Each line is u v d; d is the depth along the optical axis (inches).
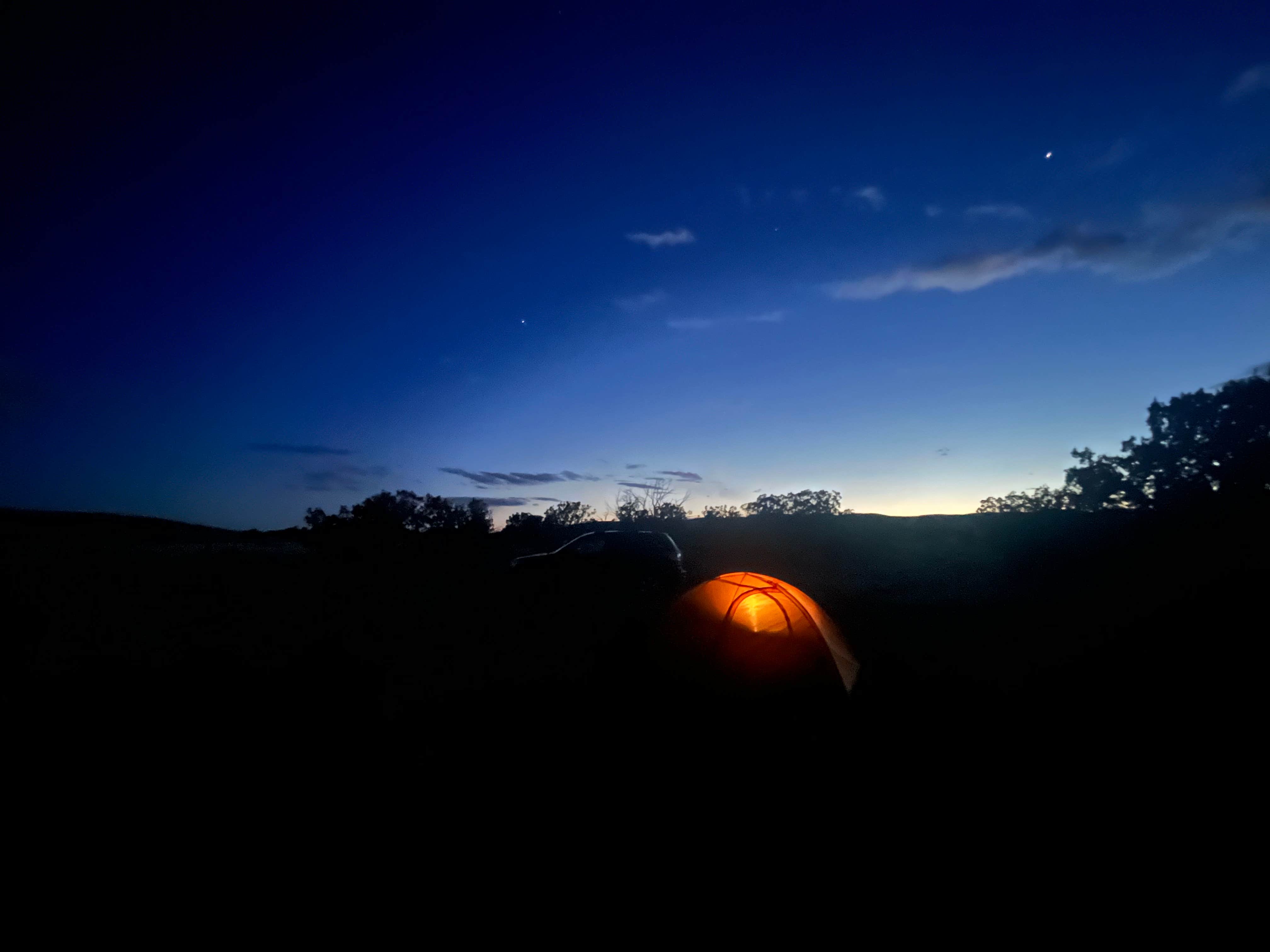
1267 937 128.1
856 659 315.0
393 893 143.4
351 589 603.8
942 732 251.9
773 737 238.7
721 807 190.1
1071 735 242.5
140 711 251.0
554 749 229.3
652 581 585.0
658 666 292.5
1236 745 223.6
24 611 233.9
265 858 156.5
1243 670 305.1
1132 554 685.9
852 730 248.8
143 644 371.2
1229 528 698.8
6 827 167.2
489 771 210.2
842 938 129.8
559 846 166.1
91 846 159.9
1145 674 312.0
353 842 165.5
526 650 382.6
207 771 203.2
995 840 171.0
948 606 550.9
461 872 152.7
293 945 124.6
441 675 323.6
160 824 171.8
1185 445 1179.3
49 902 137.3
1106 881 150.3
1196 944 127.0
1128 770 210.1
